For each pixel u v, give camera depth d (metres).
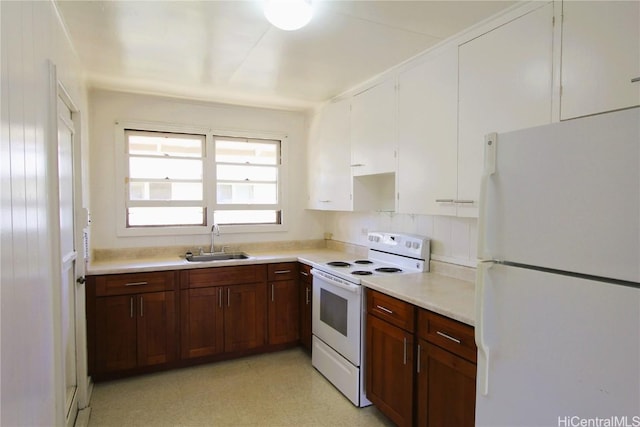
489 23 1.96
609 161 0.96
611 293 0.95
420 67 2.44
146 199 3.48
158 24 2.05
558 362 1.07
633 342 0.91
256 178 3.94
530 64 1.74
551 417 1.09
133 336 2.93
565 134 1.05
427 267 2.78
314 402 2.61
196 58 2.55
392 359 2.24
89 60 2.57
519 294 1.17
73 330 2.32
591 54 1.49
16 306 1.08
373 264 3.13
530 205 1.15
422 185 2.42
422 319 2.01
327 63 2.63
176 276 3.06
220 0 1.79
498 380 1.24
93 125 3.26
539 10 1.70
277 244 4.04
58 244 1.64
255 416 2.44
